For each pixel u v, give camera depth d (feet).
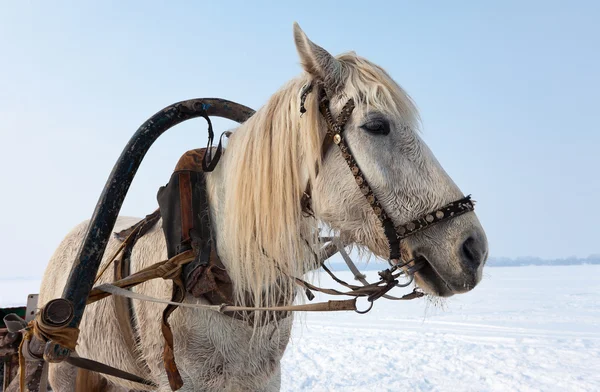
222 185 5.69
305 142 4.99
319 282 5.58
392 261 4.91
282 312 5.50
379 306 49.29
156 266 5.14
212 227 5.60
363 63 5.25
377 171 4.73
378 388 18.33
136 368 5.92
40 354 5.29
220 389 5.24
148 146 5.50
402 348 26.02
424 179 4.75
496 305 47.88
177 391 5.11
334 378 20.03
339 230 5.06
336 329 34.17
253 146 5.35
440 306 5.14
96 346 6.55
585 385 17.72
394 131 4.89
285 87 5.55
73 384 7.57
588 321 35.40
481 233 4.69
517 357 22.66
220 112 6.17
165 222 5.57
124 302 5.92
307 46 4.97
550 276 123.95
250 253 5.19
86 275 4.92
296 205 5.15
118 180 5.23
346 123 4.90
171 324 5.23
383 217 4.70
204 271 5.14
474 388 17.89
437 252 4.62
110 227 5.13
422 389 17.99
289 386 19.02
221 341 5.17
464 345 26.03
